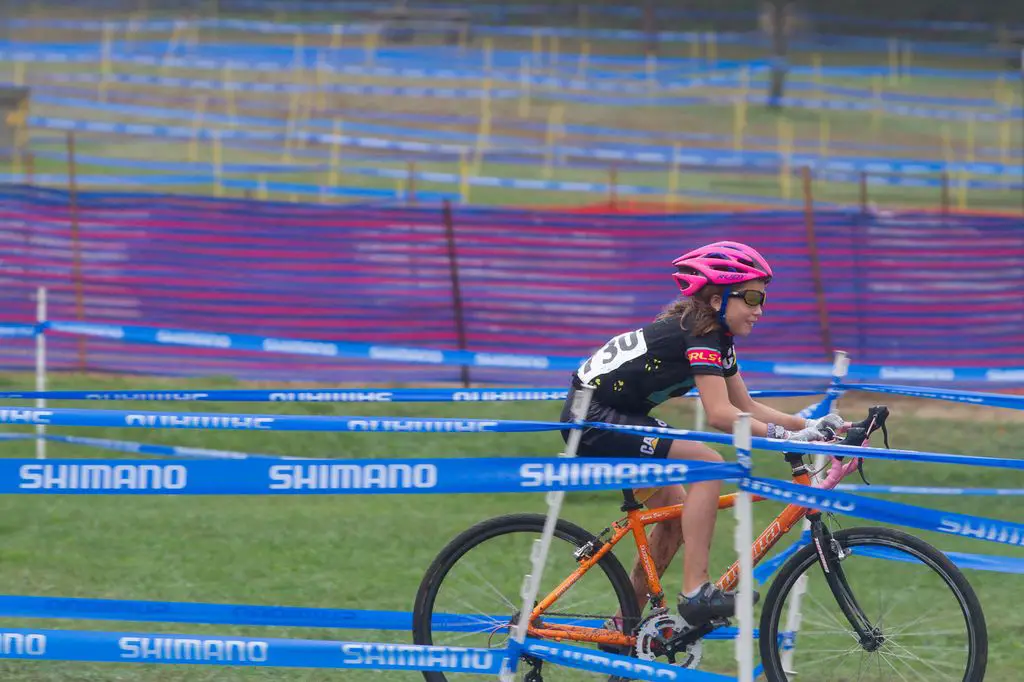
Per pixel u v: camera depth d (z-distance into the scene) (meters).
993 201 85.31
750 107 112.56
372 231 48.09
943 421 42.19
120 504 31.08
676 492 15.76
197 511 30.45
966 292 47.84
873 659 16.81
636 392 15.05
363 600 22.34
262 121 103.25
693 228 48.31
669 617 15.16
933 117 112.12
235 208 48.09
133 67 116.75
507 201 82.19
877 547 15.25
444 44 132.50
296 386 46.94
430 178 80.94
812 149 101.44
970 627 14.47
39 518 29.16
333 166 86.50
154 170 88.00
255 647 14.47
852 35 140.12
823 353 47.69
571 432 14.89
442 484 14.01
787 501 13.98
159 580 23.53
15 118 89.06
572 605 16.80
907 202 83.81
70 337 46.56
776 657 15.09
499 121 106.19
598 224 48.47
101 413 14.49
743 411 15.72
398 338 48.03
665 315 15.11
